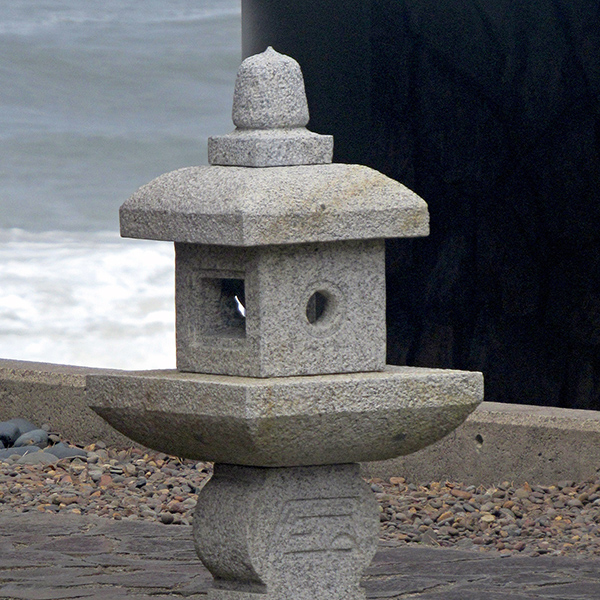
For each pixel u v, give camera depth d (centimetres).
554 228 3534
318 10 3959
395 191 1695
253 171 1677
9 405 3491
